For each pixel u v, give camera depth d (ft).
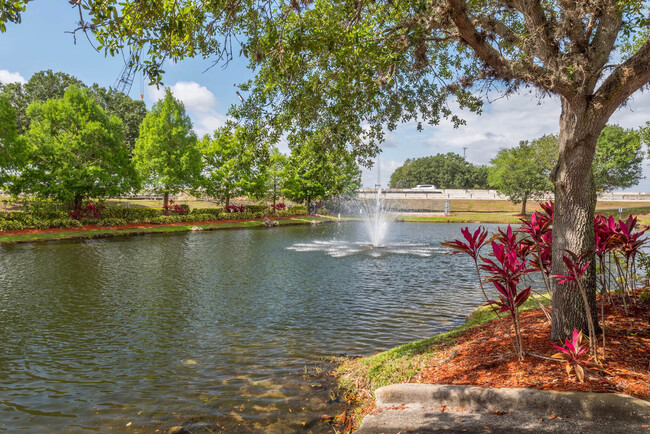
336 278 41.19
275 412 13.57
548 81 13.00
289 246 69.87
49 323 25.31
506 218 157.07
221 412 13.73
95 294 33.45
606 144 129.80
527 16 14.29
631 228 16.22
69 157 85.66
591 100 12.93
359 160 23.52
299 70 17.44
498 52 14.28
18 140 76.13
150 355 19.85
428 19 14.71
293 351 20.39
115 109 160.56
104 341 22.00
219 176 128.06
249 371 17.69
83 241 74.08
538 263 16.03
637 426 9.36
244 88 19.74
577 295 13.62
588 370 11.41
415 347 17.24
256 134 20.13
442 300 31.89
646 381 10.76
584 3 12.80
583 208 13.56
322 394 14.98
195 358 19.43
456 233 101.35
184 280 39.65
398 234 97.66
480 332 17.65
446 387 12.07
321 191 164.04
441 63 25.11
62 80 152.35
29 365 18.52
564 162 13.84
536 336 15.17
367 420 11.25
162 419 13.32
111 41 12.71
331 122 20.25
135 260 52.37
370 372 15.76
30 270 44.11
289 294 33.88
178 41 14.58
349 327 24.63
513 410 10.74
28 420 13.41
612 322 15.51
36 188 81.35
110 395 15.31
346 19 17.03
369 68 16.98
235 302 31.07
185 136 114.32
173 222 108.78
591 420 9.85
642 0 15.03
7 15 9.96
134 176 96.94
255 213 140.36
